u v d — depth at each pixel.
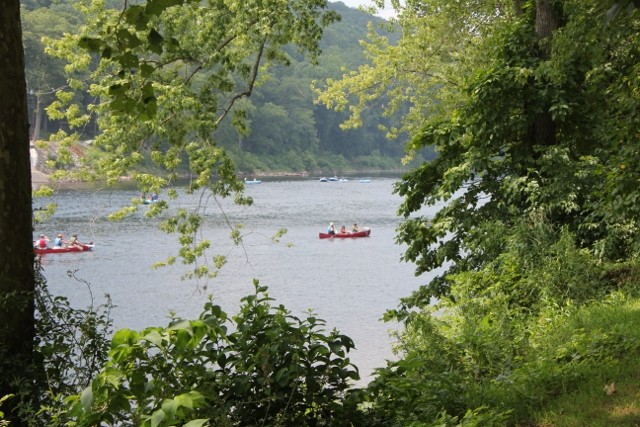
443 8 79.12
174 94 59.72
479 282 38.91
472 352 25.80
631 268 38.78
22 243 29.66
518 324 30.14
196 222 63.34
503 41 51.34
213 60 61.53
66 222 190.38
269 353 17.67
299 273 130.38
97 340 30.72
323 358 18.62
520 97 49.22
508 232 45.09
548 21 50.06
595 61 45.72
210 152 61.38
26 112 29.62
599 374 22.17
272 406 17.89
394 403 20.56
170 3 18.88
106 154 62.88
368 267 137.25
